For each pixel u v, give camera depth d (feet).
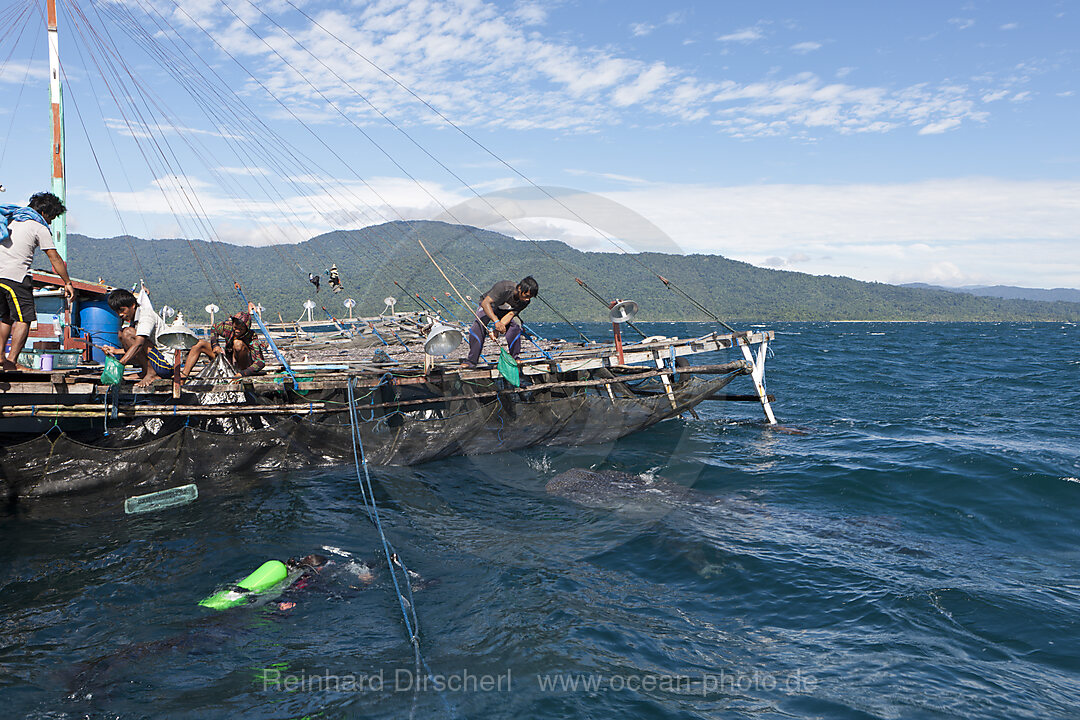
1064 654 16.06
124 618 18.25
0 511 27.63
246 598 19.24
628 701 13.97
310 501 28.84
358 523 25.79
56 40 53.21
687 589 19.70
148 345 31.78
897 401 62.03
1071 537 24.61
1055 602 18.80
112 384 28.66
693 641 16.63
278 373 34.91
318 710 13.73
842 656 15.92
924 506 28.43
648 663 15.56
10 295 25.85
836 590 19.61
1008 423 49.29
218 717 13.57
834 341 187.52
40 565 22.07
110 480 29.91
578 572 20.77
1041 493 29.73
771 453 39.01
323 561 21.66
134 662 15.81
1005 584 20.10
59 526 26.03
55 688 14.74
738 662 15.65
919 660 15.70
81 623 17.99
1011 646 16.43
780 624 17.62
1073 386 73.82
